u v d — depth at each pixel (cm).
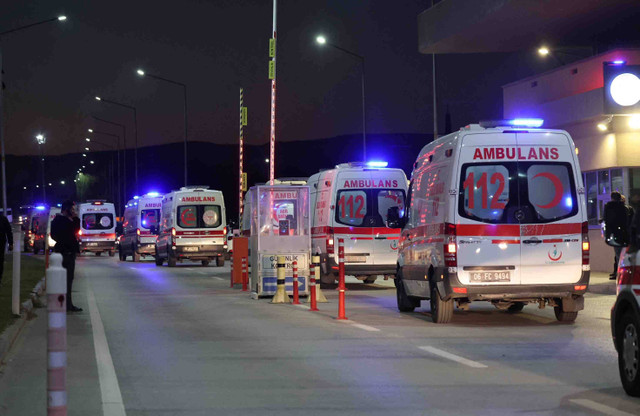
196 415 874
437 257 1652
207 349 1348
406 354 1273
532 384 1026
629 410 878
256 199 2366
